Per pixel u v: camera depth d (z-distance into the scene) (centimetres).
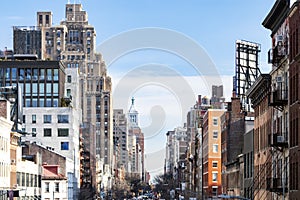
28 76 19438
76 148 19062
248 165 10562
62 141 18300
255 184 9531
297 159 6769
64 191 15188
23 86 19400
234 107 13350
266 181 8456
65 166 15675
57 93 19375
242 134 13212
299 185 6606
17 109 13712
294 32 6925
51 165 15375
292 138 7075
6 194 10025
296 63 6831
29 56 19988
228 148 13325
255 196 9562
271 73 8338
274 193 7962
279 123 7856
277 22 7881
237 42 13550
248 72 13738
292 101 7081
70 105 19375
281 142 7400
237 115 13288
